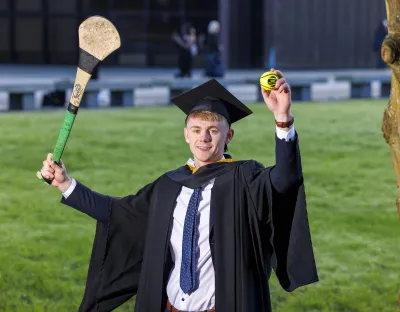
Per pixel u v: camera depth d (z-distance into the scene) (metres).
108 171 14.84
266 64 41.94
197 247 4.50
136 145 17.97
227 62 41.88
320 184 13.74
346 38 43.34
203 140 4.57
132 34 42.81
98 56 4.42
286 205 4.53
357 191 13.24
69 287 8.35
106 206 4.78
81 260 9.34
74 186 4.74
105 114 24.39
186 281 4.46
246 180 4.51
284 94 4.33
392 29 4.66
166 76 36.72
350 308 7.81
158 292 4.55
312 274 4.49
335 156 16.67
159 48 43.12
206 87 4.67
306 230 4.47
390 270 9.05
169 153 17.00
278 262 4.59
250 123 22.05
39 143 18.16
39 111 25.12
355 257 9.53
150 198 4.75
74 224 11.02
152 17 42.81
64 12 41.72
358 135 19.94
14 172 14.83
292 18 42.09
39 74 35.81
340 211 11.81
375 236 10.48
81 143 18.05
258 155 16.62
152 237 4.59
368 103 28.77
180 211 4.57
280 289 8.34
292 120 4.38
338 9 42.97
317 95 31.88
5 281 8.50
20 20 41.38
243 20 41.84
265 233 4.56
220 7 42.06
